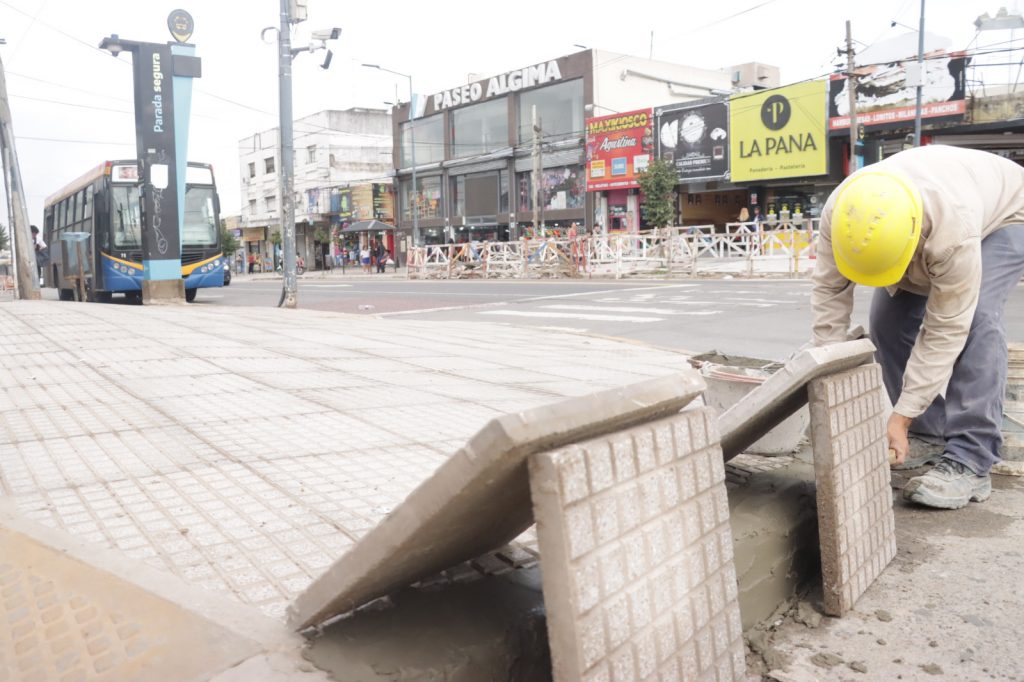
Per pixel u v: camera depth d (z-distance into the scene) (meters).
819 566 2.58
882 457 2.51
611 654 1.32
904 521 2.93
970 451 3.03
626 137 32.69
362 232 49.19
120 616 1.74
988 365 2.96
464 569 1.98
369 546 1.42
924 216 2.64
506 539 1.88
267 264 62.50
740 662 1.73
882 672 1.94
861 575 2.32
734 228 33.41
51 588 1.91
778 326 10.23
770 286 17.94
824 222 2.96
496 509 1.47
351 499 2.75
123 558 2.10
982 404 2.98
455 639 1.60
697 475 1.60
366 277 36.22
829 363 2.07
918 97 22.78
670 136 31.17
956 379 3.03
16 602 1.87
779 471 2.96
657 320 11.45
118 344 6.76
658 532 1.46
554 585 1.25
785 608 2.33
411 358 6.86
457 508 1.30
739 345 8.62
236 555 2.23
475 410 4.43
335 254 51.25
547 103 36.94
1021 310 10.52
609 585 1.32
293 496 2.79
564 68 35.66
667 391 1.50
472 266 28.59
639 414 1.44
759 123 28.42
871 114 25.73
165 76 14.69
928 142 25.64
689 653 1.54
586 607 1.27
